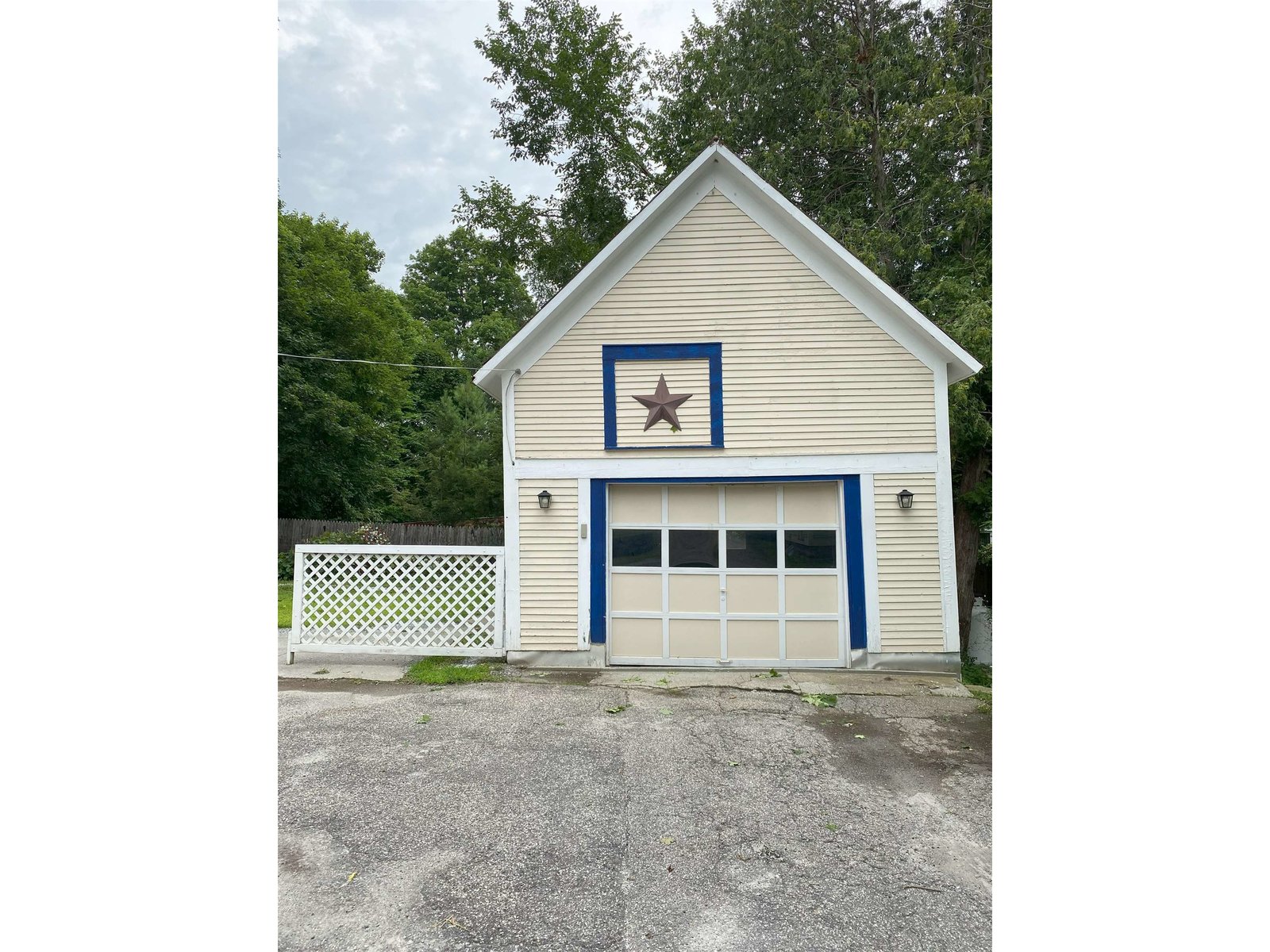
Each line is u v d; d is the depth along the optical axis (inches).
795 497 319.3
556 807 167.5
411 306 1525.6
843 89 620.7
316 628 319.9
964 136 546.0
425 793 174.6
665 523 322.7
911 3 634.8
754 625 317.1
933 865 142.9
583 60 899.4
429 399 1337.4
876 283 301.7
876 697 265.3
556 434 319.9
